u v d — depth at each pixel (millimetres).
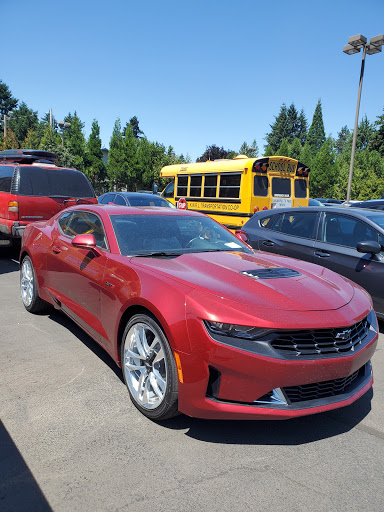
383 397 3322
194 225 4215
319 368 2496
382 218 5512
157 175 38594
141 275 2998
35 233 4949
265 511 2043
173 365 2584
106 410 2928
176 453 2480
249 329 2436
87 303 3643
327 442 2658
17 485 2162
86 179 8758
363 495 2180
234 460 2436
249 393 2432
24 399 3029
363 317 2838
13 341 4125
